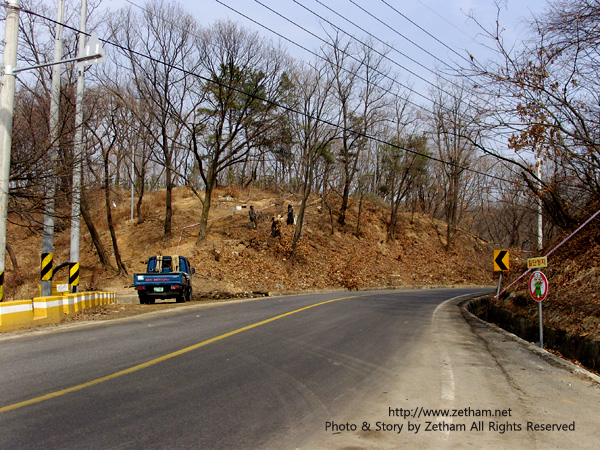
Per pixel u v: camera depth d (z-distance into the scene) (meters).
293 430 5.36
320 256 38.69
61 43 16.19
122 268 28.38
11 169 13.95
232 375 7.54
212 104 31.72
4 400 6.02
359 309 18.11
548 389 7.55
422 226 53.59
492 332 13.67
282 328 12.55
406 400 6.68
